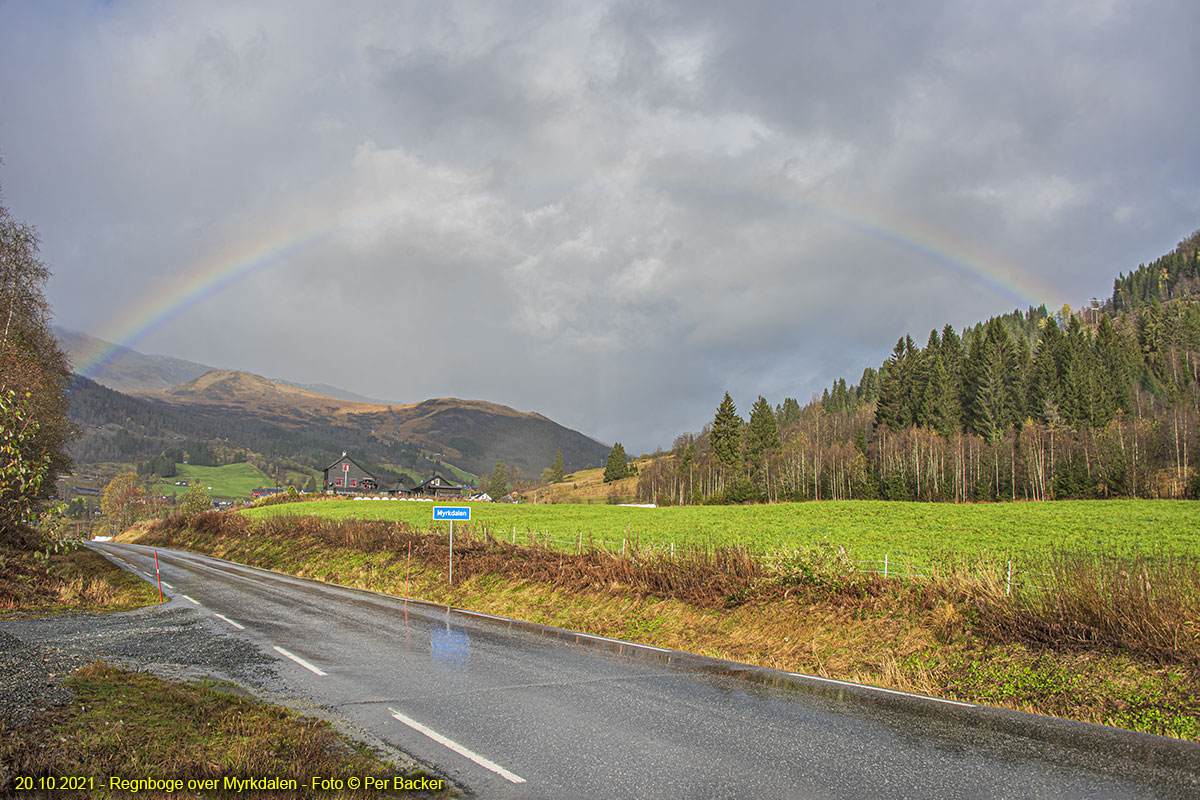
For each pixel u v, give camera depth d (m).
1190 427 92.44
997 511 61.06
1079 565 11.94
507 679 9.92
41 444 27.91
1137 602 10.43
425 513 67.62
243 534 44.72
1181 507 62.53
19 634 13.15
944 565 22.33
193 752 6.32
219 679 9.70
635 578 18.16
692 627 15.32
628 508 81.44
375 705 8.40
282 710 7.96
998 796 5.59
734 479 119.81
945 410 125.81
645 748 6.79
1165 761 6.53
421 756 6.50
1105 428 106.00
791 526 52.00
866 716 8.09
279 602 19.50
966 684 10.65
